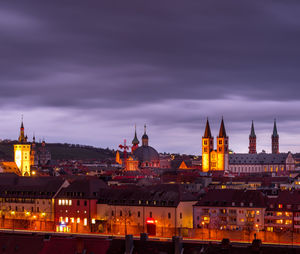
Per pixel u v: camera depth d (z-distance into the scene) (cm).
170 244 16875
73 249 17738
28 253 17962
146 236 17812
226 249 16188
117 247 17350
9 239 18588
